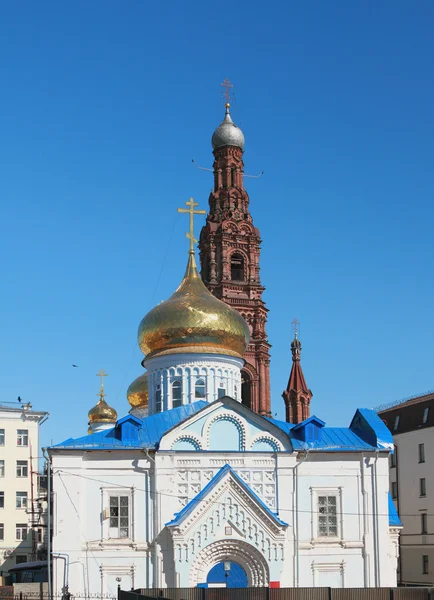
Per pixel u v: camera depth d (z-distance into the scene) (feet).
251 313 420.77
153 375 274.36
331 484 224.12
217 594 176.86
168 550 212.84
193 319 269.64
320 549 219.82
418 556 323.16
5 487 370.73
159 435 227.20
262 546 213.46
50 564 221.25
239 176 445.78
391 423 348.79
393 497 343.05
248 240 432.25
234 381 273.95
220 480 214.48
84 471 215.92
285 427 238.27
